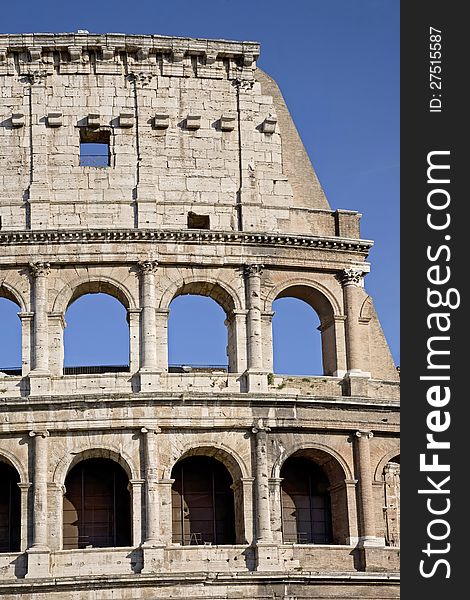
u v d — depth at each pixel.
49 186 91.12
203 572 82.88
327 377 90.50
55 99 92.88
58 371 87.75
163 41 93.94
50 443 85.50
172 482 85.44
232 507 88.75
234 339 89.81
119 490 88.31
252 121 94.38
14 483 88.44
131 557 83.69
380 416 89.56
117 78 93.62
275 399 87.19
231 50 94.88
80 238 89.62
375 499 88.69
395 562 86.81
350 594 84.81
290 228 92.88
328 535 89.81
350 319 91.75
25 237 89.38
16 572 83.00
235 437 86.81
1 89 93.00
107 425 85.44
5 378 86.94
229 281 90.50
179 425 85.94
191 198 92.06
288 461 90.69
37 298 88.56
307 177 95.31
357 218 94.25
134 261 89.56
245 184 92.94
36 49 93.00
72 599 81.81
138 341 88.50
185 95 93.94
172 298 89.94
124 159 92.12
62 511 85.75
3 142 92.00
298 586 84.00
